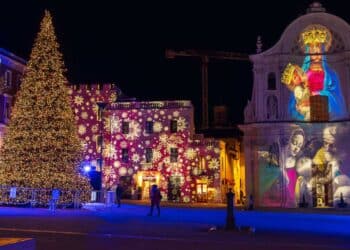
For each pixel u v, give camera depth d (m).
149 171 56.03
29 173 32.91
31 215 25.78
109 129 57.19
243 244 14.69
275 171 46.38
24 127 33.69
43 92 34.06
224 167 58.91
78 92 58.47
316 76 47.25
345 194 45.66
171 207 41.66
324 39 47.50
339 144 46.38
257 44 49.00
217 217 27.66
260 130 47.16
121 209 34.41
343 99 46.69
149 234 17.27
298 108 47.25
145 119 57.00
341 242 15.88
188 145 56.03
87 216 26.09
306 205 45.62
